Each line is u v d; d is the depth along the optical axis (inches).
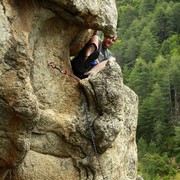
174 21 5088.6
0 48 243.6
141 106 3516.2
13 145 262.8
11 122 257.3
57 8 287.6
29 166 298.0
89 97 314.0
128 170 395.5
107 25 322.3
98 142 313.9
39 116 271.9
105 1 320.2
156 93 3501.5
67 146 312.2
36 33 290.7
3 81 246.4
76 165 316.8
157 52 4662.9
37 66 294.8
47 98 301.0
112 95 310.2
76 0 284.7
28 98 252.8
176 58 3964.1
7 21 250.4
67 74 314.2
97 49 352.5
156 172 2598.4
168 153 2967.5
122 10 6122.1
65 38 317.1
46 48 302.7
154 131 3316.9
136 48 4739.2
